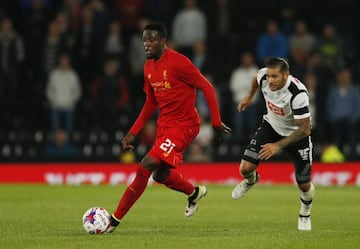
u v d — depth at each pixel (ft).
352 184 239.30
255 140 126.00
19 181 245.24
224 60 273.75
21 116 270.87
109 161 250.37
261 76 123.95
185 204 173.68
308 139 123.24
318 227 131.75
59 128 258.57
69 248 104.37
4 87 263.90
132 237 115.14
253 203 176.96
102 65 264.52
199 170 243.60
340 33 289.12
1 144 266.36
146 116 125.39
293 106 119.03
